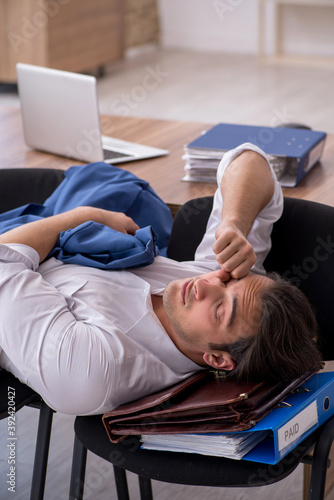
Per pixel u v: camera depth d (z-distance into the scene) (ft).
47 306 4.25
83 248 4.84
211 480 3.78
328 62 20.15
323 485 3.87
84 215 5.09
